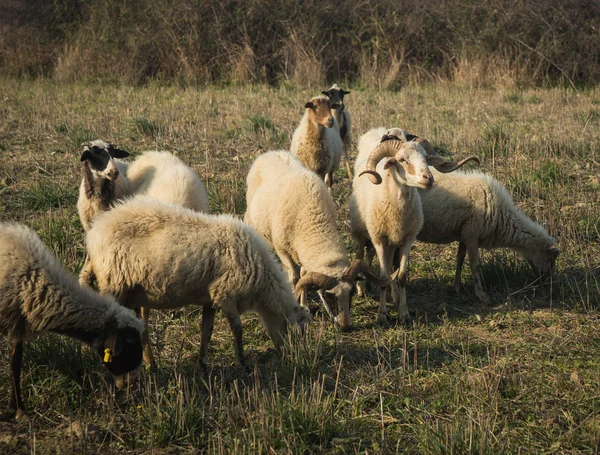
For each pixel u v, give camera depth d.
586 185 15.84
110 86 31.64
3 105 24.61
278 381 8.36
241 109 24.23
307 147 15.66
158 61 34.28
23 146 19.00
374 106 25.39
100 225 7.98
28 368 8.12
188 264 7.87
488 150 18.67
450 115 23.73
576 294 11.03
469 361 8.78
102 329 7.47
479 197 11.23
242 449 6.79
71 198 14.96
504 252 12.75
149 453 6.89
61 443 6.93
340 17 35.00
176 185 10.77
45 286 7.21
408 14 34.25
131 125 21.00
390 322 10.39
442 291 11.59
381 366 8.53
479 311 10.74
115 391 7.87
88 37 35.97
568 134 19.69
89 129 20.59
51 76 35.09
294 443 6.88
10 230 7.34
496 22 32.88
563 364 8.68
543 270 11.49
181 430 7.14
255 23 34.62
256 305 8.57
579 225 13.44
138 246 7.81
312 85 31.56
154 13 34.53
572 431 7.15
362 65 33.69
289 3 34.88
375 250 12.00
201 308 10.38
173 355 9.07
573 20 32.66
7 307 7.15
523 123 22.17
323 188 10.56
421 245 13.33
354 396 7.81
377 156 10.21
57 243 11.94
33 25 38.81
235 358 8.99
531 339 9.50
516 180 15.74
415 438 7.14
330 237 10.21
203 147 19.17
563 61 31.98
